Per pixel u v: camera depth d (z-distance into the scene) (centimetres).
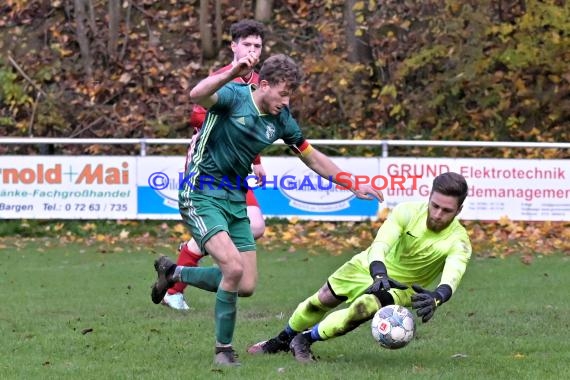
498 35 4512
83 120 4616
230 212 1680
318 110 4591
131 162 3825
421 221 1648
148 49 4838
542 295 2558
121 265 3186
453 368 1641
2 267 3150
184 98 4666
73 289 2681
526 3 4394
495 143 3778
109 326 2095
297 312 1742
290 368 1625
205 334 1997
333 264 3177
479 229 3769
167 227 3903
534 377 1565
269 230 3756
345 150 4388
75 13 4853
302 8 4997
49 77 4738
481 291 2622
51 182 3831
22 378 1566
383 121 4569
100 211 3831
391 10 4744
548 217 3753
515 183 3747
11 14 4975
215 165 1658
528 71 4481
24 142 3847
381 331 1568
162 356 1758
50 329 2061
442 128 4503
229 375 1565
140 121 4591
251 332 2020
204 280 1770
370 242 3619
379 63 4662
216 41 4856
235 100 1636
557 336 1986
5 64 4772
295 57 4809
